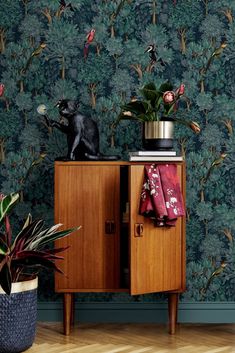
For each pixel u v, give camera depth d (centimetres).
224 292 365
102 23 364
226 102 364
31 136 367
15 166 367
